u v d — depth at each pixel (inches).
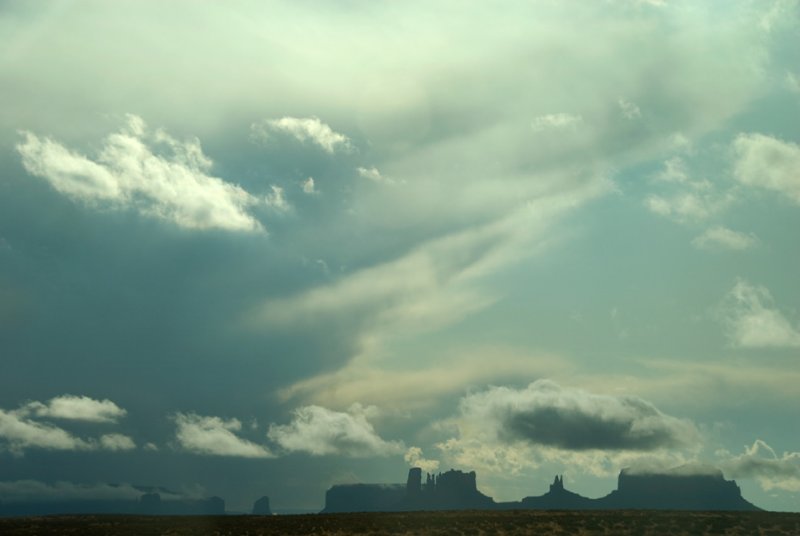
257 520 4768.7
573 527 4015.8
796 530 3831.2
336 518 4778.5
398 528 4158.5
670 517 4200.3
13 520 4968.0
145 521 4852.4
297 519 4768.7
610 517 4266.7
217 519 4904.0
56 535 4215.1
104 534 4227.4
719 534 3779.5
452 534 3941.9
